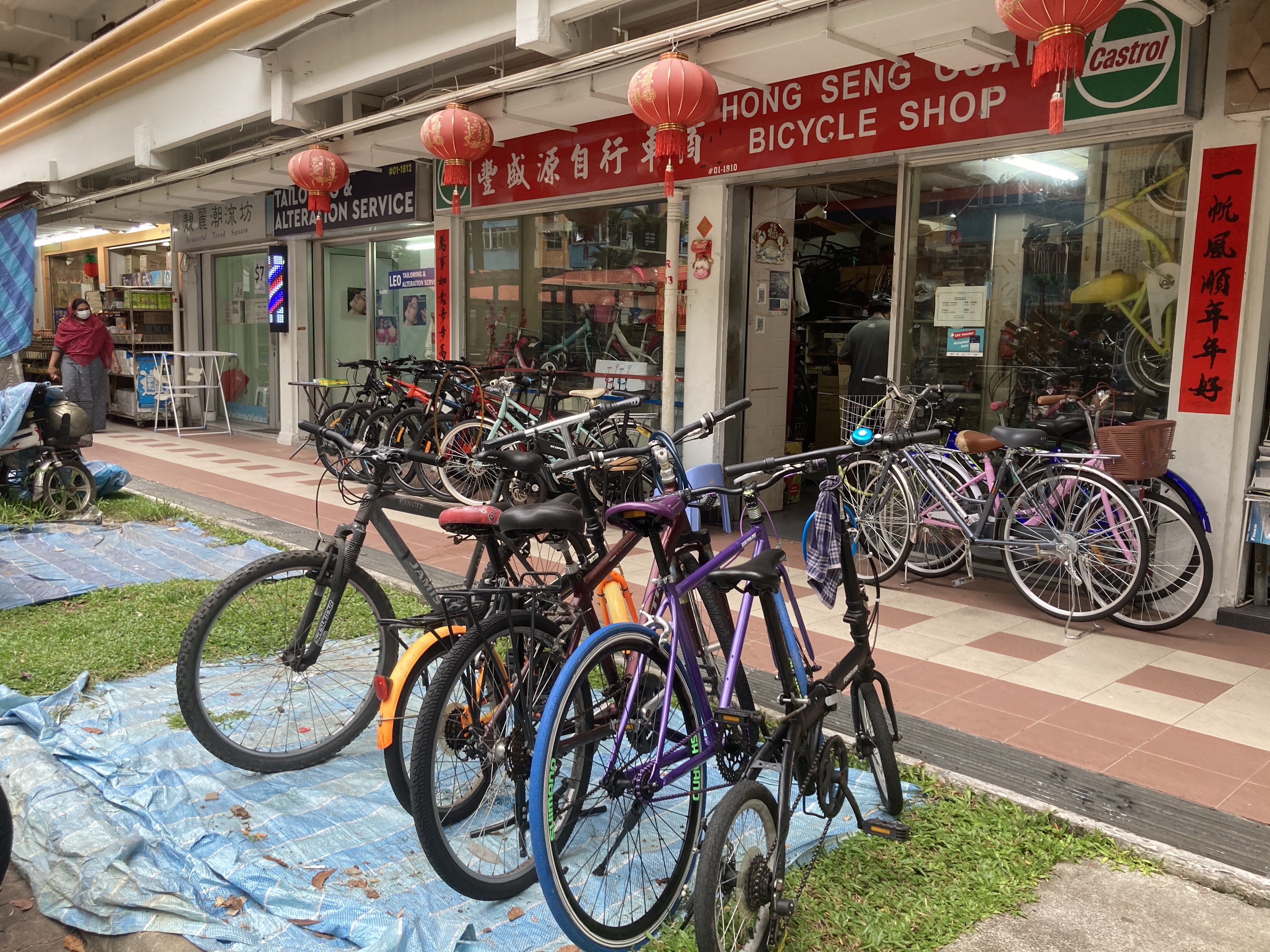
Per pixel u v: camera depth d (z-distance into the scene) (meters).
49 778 2.88
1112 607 4.47
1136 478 4.45
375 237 9.87
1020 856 2.60
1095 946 2.24
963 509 5.11
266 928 2.23
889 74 5.36
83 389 10.90
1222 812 2.81
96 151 10.80
